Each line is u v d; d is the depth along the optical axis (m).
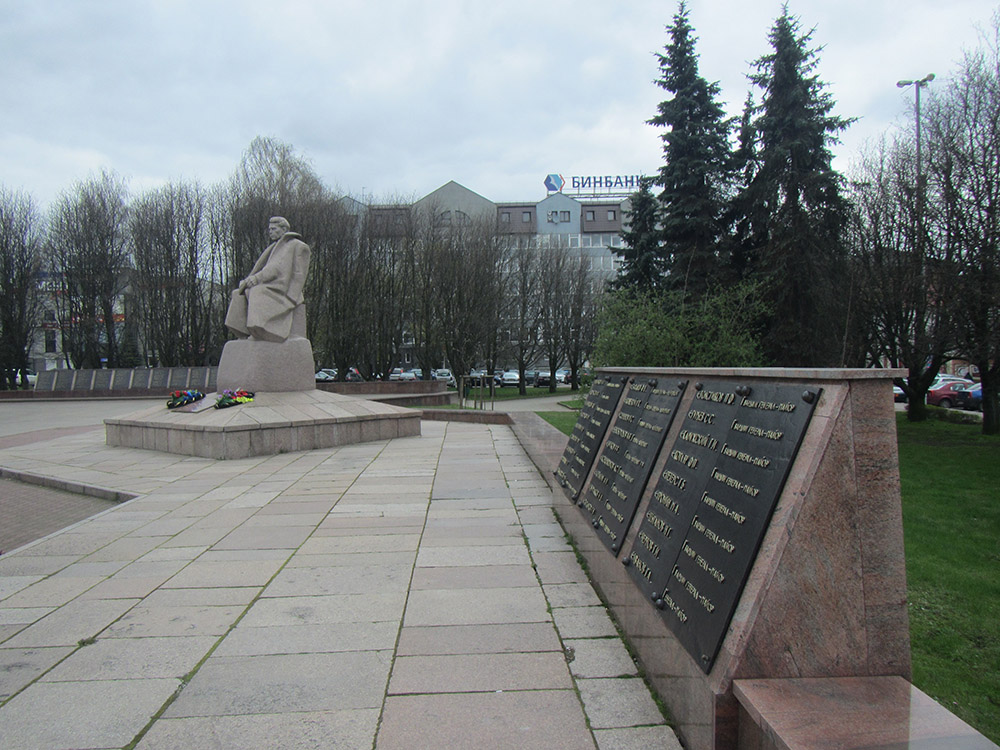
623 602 3.41
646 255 25.38
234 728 2.62
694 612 2.39
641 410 3.93
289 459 10.19
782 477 2.19
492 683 2.95
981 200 13.26
